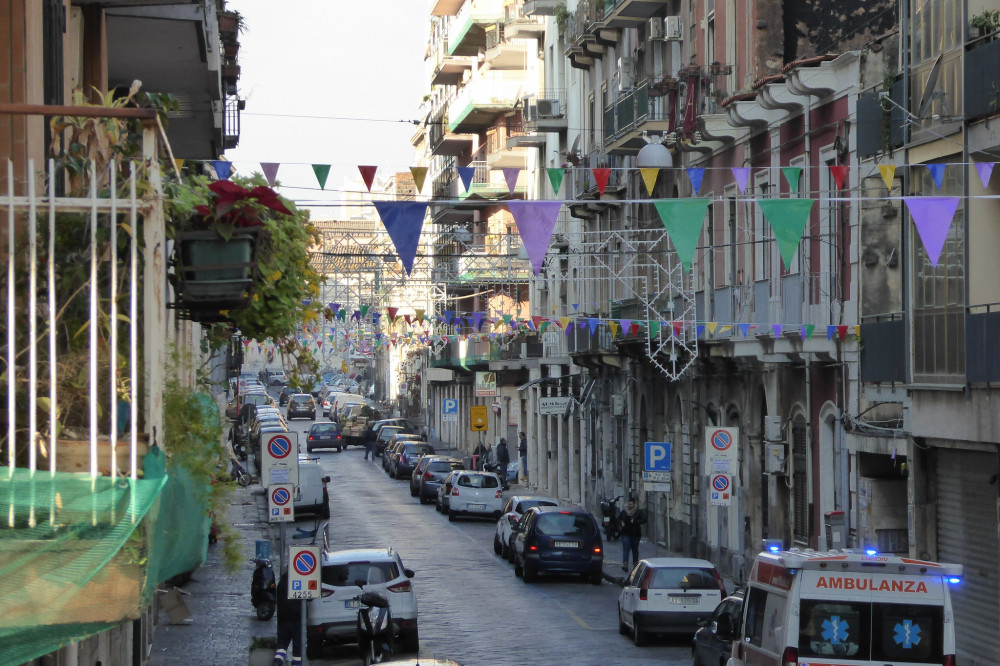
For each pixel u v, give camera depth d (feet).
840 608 57.82
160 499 30.40
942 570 57.98
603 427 190.08
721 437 104.73
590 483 198.49
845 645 57.62
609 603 119.65
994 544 81.46
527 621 108.27
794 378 116.98
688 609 95.20
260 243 39.58
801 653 57.67
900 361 90.33
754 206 123.24
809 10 124.26
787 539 119.03
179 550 34.14
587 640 98.94
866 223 97.55
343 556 96.53
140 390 33.65
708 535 141.79
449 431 359.05
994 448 79.71
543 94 224.12
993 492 81.66
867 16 124.36
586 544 131.64
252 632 102.32
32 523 28.81
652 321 129.49
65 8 52.34
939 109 85.30
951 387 83.05
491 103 273.33
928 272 86.84
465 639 99.14
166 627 104.58
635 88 154.30
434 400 388.16
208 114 99.40
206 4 74.54
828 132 107.55
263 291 42.37
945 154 84.94
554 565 130.52
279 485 85.81
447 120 310.24
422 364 404.16
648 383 163.73
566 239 198.29
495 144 284.61
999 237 80.07
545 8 213.66
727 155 132.57
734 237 130.11
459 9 318.04
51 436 30.07
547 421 234.58
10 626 28.40
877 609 57.82
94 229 30.96
